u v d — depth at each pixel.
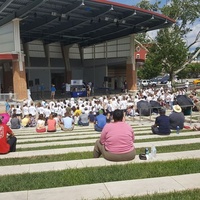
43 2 24.53
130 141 6.37
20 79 29.73
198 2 49.34
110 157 6.29
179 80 77.31
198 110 18.70
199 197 4.20
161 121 10.37
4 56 29.08
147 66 62.28
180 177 5.21
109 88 44.53
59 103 20.95
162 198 4.21
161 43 48.59
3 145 7.82
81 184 5.04
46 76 46.25
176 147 8.05
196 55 51.56
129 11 31.73
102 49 47.19
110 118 15.48
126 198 4.30
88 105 20.47
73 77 49.81
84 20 33.31
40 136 12.48
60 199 4.43
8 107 22.97
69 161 6.61
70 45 47.56
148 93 27.38
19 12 27.98
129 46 42.41
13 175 5.70
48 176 5.50
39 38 41.91
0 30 31.12
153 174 5.39
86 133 12.71
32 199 4.46
